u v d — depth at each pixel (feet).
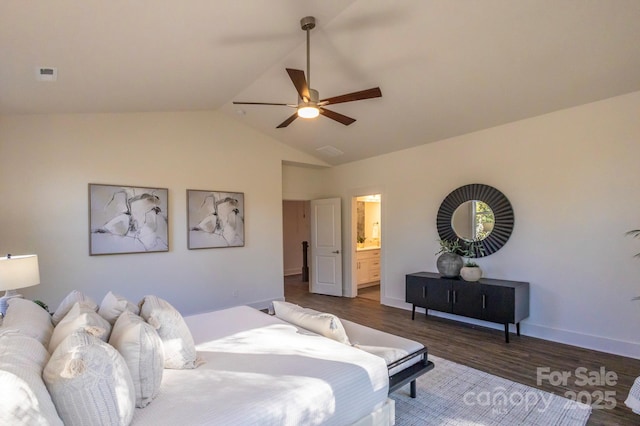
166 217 15.08
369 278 23.22
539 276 12.65
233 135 17.40
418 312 16.79
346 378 5.71
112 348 4.36
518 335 12.85
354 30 9.96
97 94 11.45
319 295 21.36
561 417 7.45
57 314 6.93
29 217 12.01
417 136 15.83
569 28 8.64
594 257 11.35
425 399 8.21
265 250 18.47
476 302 13.04
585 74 10.11
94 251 13.23
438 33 9.62
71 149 12.87
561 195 12.08
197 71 11.35
